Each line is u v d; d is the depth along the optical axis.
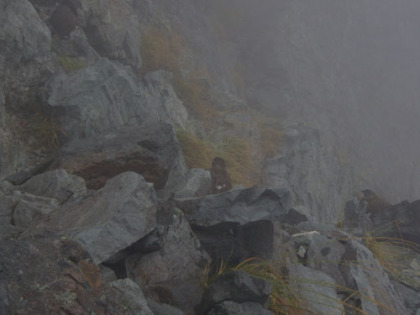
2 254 2.06
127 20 10.12
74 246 2.39
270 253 3.69
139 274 3.13
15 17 5.95
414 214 6.63
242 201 3.63
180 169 5.30
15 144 5.57
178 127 8.73
